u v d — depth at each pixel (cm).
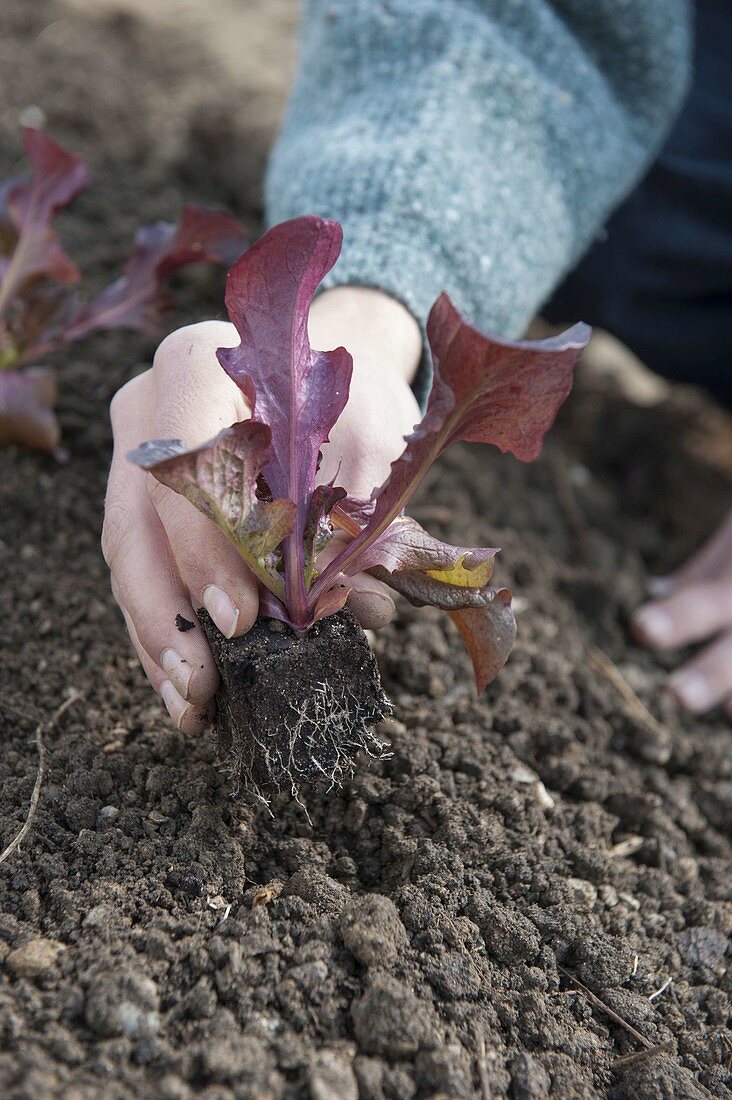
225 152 101
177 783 58
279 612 53
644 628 76
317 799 59
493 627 54
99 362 79
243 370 52
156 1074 50
